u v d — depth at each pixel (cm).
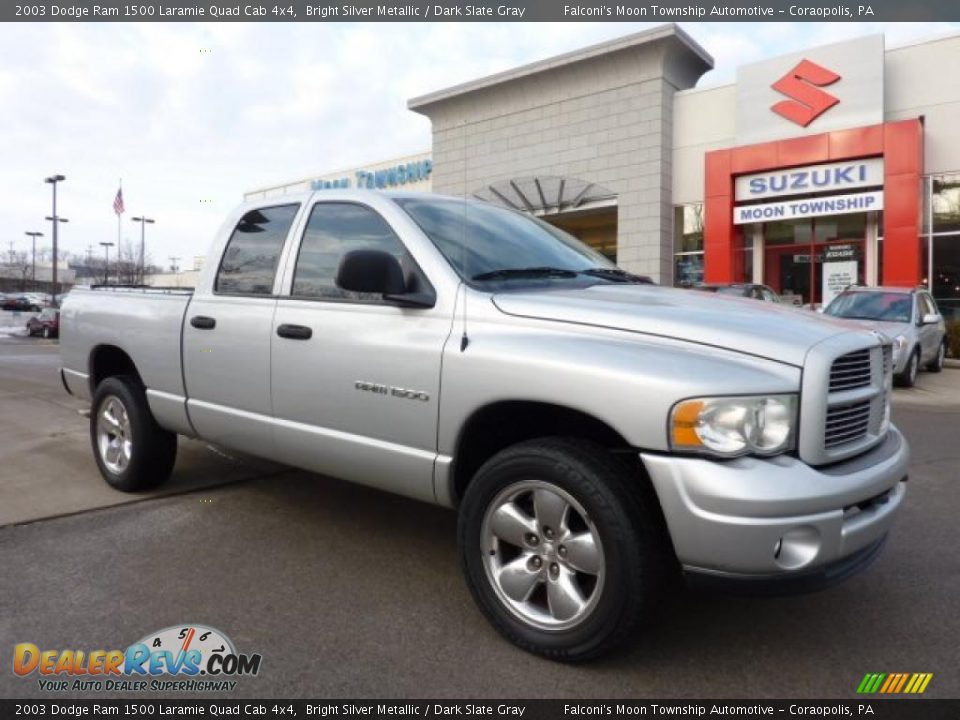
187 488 516
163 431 496
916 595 353
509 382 294
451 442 317
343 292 369
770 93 1830
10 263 8338
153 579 366
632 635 273
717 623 324
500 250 371
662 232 2005
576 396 277
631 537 267
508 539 300
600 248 2350
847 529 266
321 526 444
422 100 2377
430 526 445
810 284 1866
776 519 250
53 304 4538
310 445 375
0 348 2200
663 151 1994
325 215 395
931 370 1347
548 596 290
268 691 270
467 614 331
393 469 341
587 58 2039
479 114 2309
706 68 2097
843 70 1727
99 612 330
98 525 444
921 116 1664
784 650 301
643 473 287
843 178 1741
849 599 349
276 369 388
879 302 1212
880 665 290
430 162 2539
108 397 513
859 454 294
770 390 261
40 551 402
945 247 1669
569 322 301
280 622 322
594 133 2092
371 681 277
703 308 313
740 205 1894
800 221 1873
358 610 334
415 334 331
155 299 480
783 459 263
